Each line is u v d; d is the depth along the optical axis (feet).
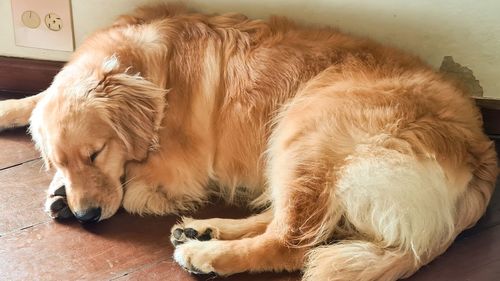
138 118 4.02
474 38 4.41
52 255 3.84
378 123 3.70
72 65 4.12
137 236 4.00
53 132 3.87
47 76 4.93
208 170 4.21
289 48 4.07
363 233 3.77
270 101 4.05
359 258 3.63
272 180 3.97
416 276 3.78
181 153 4.14
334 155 3.71
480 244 4.01
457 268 3.84
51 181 4.32
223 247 3.76
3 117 4.60
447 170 3.69
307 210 3.74
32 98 4.69
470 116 3.89
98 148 3.93
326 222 3.73
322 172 3.71
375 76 3.92
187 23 4.22
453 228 3.77
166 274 3.76
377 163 3.63
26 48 4.89
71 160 3.90
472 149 3.82
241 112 4.08
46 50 4.88
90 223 4.06
